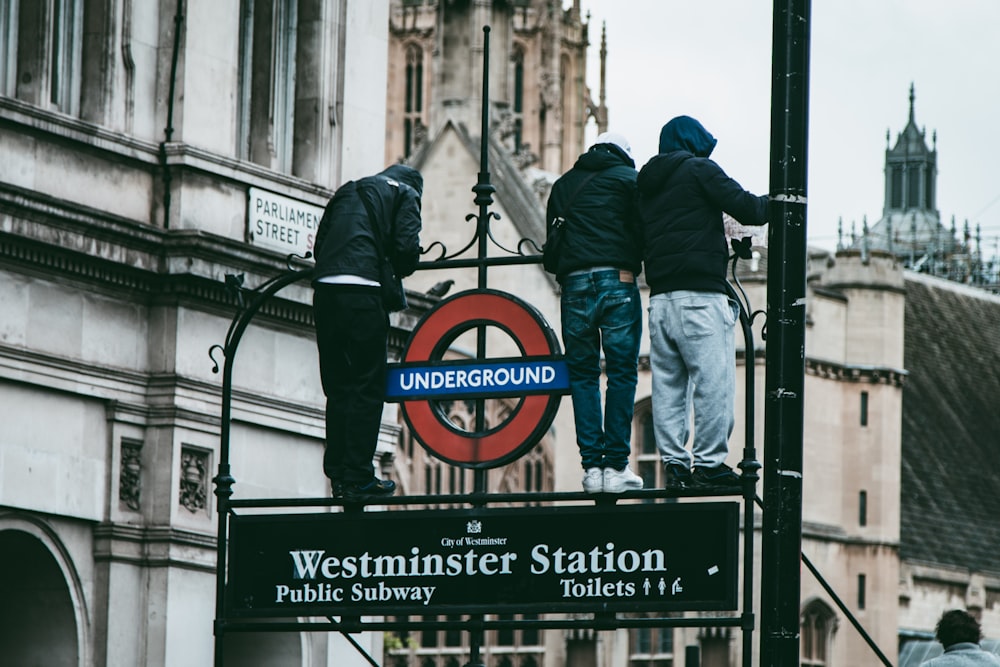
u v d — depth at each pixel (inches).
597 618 579.5
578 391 604.4
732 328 596.4
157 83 1022.4
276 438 1061.8
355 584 603.5
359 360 630.5
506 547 591.2
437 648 3437.5
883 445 3284.9
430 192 3545.8
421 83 5605.3
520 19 5743.1
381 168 1165.7
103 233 955.3
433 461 3432.6
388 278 639.1
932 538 3472.0
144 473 992.9
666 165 596.1
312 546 608.4
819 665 3208.7
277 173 1074.7
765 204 589.3
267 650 1075.3
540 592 586.6
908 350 3818.9
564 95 5964.6
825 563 3216.0
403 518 600.7
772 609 540.4
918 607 3383.4
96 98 991.6
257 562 612.4
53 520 950.4
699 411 590.9
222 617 613.0
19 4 968.9
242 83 1092.5
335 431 631.2
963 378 3895.2
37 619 967.0
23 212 909.2
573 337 607.5
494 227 3474.4
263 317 1051.9
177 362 995.3
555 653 3346.5
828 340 3275.1
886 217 7332.7
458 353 3257.9
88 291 964.6
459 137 3553.2
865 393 3292.3
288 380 1067.9
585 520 584.1
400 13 5629.9
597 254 607.2
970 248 5797.2
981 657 670.5
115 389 977.5
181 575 991.6
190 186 1016.2
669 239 594.6
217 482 624.1
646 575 576.4
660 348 598.2
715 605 569.3
